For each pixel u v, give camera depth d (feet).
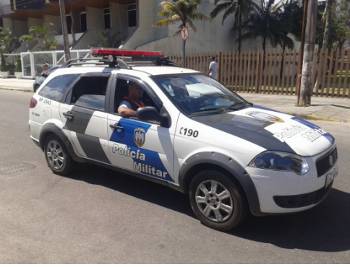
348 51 50.98
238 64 62.64
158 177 15.46
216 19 102.99
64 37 69.00
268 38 112.47
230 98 17.29
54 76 20.21
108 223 14.56
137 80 16.29
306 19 45.78
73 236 13.57
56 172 20.04
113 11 101.96
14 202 16.56
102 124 16.99
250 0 103.65
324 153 13.64
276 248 12.75
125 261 12.01
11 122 35.58
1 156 23.76
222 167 13.20
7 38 117.80
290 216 14.99
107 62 17.84
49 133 19.79
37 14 122.31
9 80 98.43
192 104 15.48
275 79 59.16
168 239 13.35
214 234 13.69
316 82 54.19
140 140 15.58
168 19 77.30
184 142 14.23
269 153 12.67
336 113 39.70
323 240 13.25
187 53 95.45
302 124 15.10
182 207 15.97
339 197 16.80
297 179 12.60
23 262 11.94
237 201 13.26
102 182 18.88
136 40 91.86
